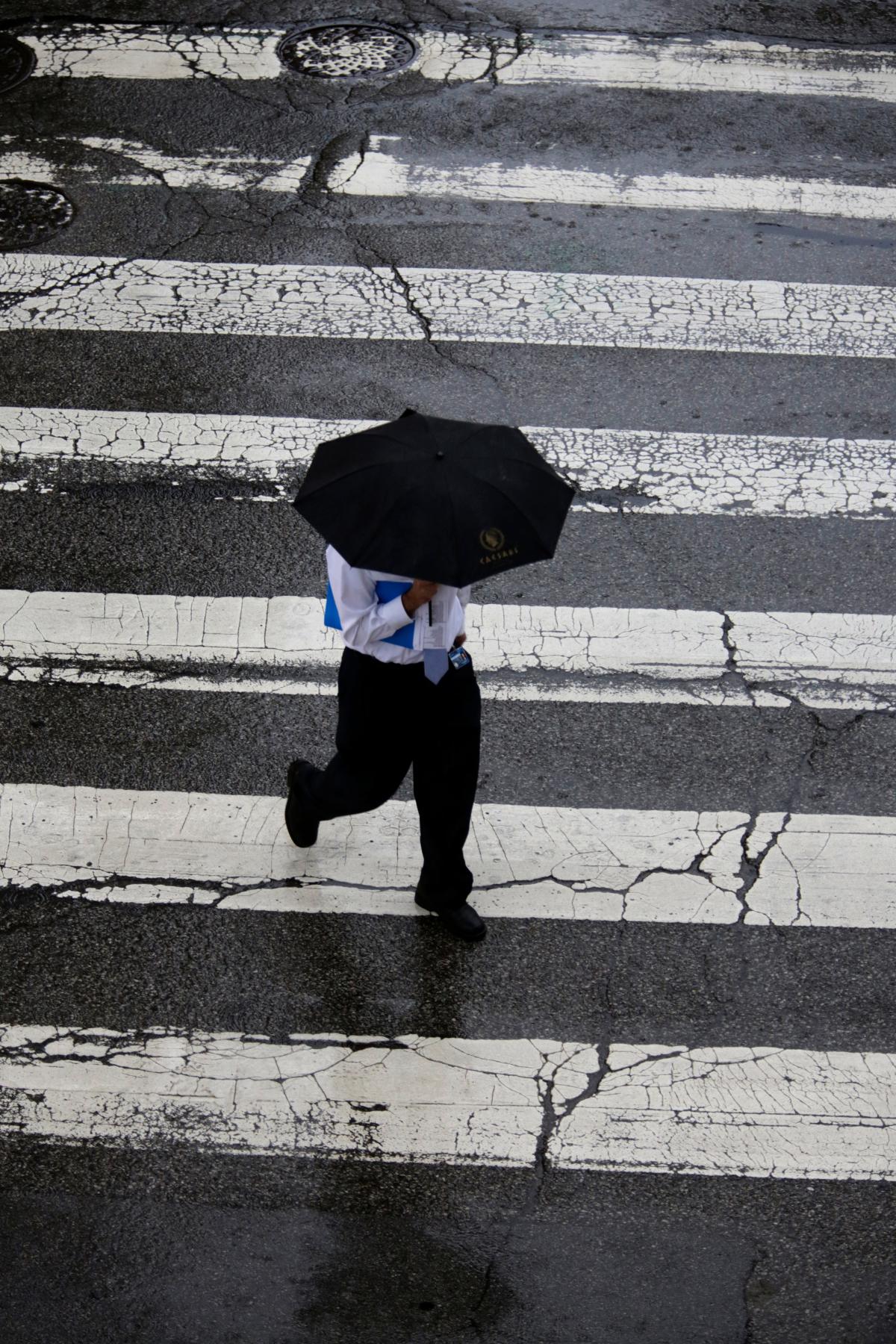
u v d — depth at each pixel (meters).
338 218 20.47
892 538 16.05
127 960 11.79
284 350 18.27
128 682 14.20
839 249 20.34
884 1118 10.88
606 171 21.59
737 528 16.06
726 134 22.45
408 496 9.16
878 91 23.56
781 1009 11.65
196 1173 10.37
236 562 15.52
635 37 24.53
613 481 16.58
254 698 14.09
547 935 12.11
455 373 18.00
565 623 14.96
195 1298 9.68
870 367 18.34
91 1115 10.70
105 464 16.64
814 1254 10.05
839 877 12.67
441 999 11.61
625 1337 9.55
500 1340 9.50
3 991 11.53
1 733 13.69
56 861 12.56
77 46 23.73
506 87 23.14
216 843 12.76
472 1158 10.52
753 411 17.64
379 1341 9.48
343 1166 10.45
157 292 19.12
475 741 10.80
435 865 11.61
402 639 9.98
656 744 13.81
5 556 15.51
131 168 21.25
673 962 11.95
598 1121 10.79
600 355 18.34
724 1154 10.59
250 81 23.05
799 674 14.52
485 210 20.73
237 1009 11.48
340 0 25.05
